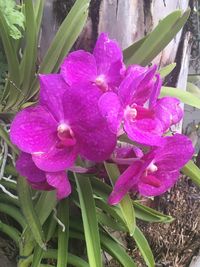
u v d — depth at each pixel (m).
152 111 0.19
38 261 0.24
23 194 0.23
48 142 0.19
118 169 0.21
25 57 0.24
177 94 0.25
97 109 0.18
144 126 0.19
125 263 0.25
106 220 0.26
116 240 0.26
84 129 0.19
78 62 0.21
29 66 0.24
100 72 0.21
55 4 0.26
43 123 0.19
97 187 0.25
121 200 0.21
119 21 0.26
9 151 0.26
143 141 0.18
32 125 0.19
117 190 0.19
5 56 0.26
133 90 0.18
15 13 0.23
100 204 0.24
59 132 0.19
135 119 0.19
